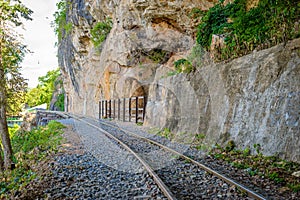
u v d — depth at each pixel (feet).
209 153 27.07
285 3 27.14
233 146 27.30
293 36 25.52
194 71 44.11
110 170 21.25
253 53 30.40
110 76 89.10
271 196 14.49
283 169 19.36
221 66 36.14
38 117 95.81
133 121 70.33
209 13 42.29
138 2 49.55
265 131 24.17
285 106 23.02
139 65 69.62
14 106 41.81
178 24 51.83
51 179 19.02
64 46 146.00
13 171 28.58
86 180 18.57
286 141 21.52
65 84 174.91
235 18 37.17
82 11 93.66
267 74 26.58
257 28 31.40
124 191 15.97
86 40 107.14
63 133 48.73
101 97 101.04
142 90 73.15
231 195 14.80
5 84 37.35
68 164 23.48
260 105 26.05
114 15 72.74
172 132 43.80
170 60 59.67
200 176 18.86
